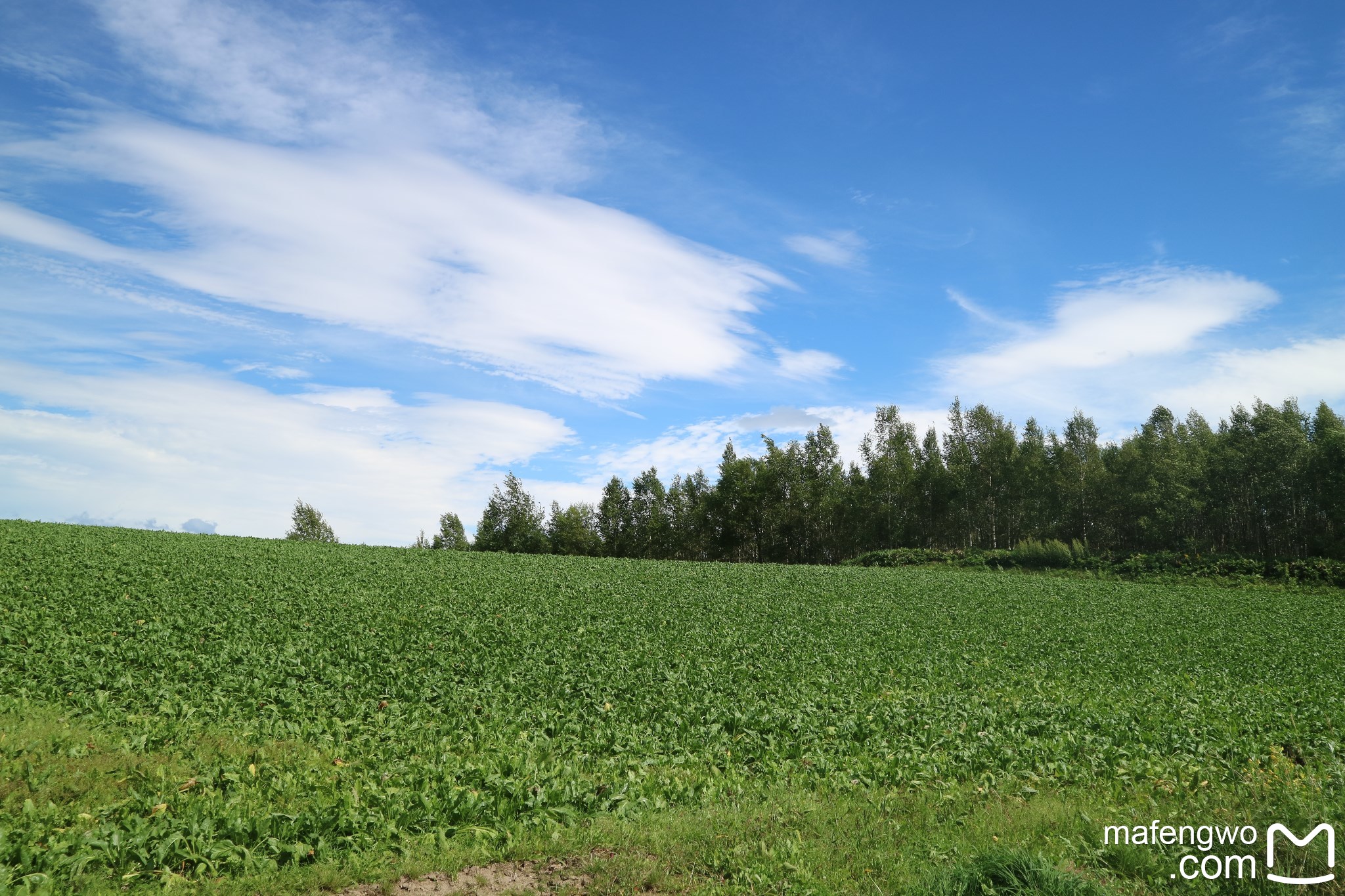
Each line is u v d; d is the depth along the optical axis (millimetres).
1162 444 68000
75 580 25859
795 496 82562
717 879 8359
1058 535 74062
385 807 9555
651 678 18641
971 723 15141
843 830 9664
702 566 54406
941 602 37844
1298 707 17422
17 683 14820
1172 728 14922
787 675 19719
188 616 22094
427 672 18156
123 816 8922
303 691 16078
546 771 11445
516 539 92812
